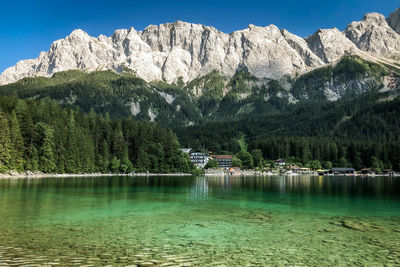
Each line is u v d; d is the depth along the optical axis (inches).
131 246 1127.6
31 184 3484.3
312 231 1400.1
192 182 4726.9
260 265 942.4
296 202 2409.0
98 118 7140.8
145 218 1683.1
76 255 1008.2
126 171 6510.8
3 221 1521.9
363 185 4439.0
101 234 1300.4
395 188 3858.3
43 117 5723.4
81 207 2001.7
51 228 1392.7
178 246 1138.7
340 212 1941.4
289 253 1067.9
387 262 984.9
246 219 1679.4
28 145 5059.1
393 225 1550.2
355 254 1062.4
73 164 5590.6
